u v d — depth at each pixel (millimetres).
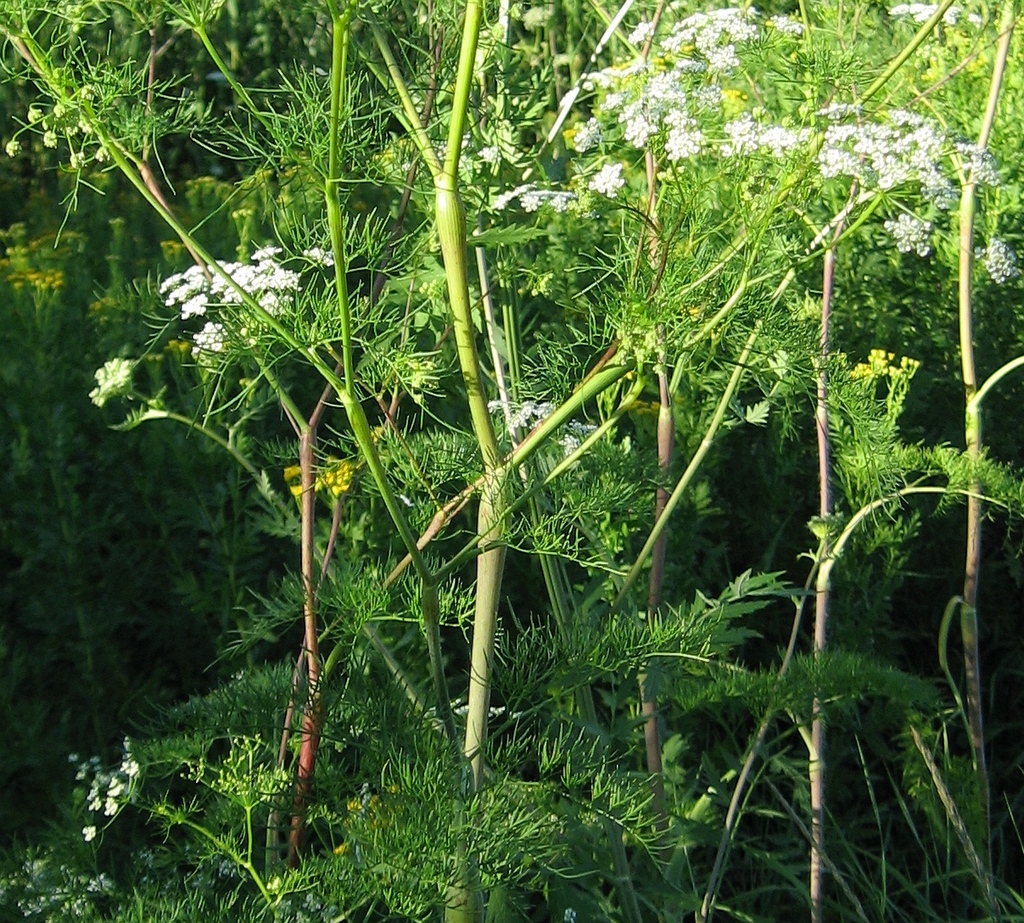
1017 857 3104
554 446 2277
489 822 1823
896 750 3176
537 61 2725
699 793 2943
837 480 3365
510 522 1939
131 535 3289
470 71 1683
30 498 3127
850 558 3006
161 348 3645
